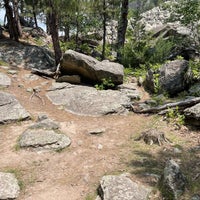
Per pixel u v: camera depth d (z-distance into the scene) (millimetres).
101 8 19188
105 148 8703
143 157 7996
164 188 6379
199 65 14883
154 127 9867
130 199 6078
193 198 6117
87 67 14203
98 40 26969
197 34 18266
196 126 9445
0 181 6879
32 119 10680
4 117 10336
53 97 12914
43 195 6609
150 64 16562
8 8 20578
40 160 8023
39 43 23953
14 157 8156
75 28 23609
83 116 11242
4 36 21703
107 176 6855
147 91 13914
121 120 10922
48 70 16578
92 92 13047
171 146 8461
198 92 12383
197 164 7445
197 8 16094
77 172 7480
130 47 18422
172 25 21969
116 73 14195
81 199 6438
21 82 14695
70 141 9000
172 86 12891
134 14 20875
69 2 17062
